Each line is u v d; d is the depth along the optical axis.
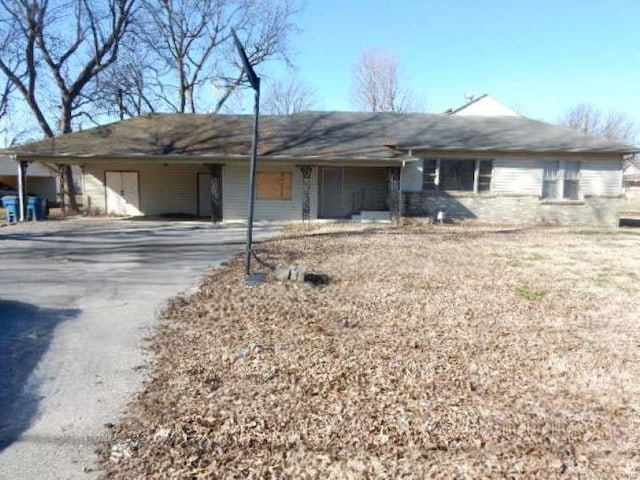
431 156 18.41
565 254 10.95
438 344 4.85
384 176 19.92
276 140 19.12
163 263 9.30
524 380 4.02
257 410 3.41
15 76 21.91
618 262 9.94
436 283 7.65
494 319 5.78
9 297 6.49
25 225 16.50
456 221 18.42
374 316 5.80
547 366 4.33
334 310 6.02
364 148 18.19
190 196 20.89
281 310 5.95
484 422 3.28
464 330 5.34
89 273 8.27
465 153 18.38
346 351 4.60
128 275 8.10
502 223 18.27
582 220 18.66
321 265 9.02
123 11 23.19
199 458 2.84
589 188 18.62
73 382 3.88
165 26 27.72
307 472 2.71
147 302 6.31
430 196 18.50
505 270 8.87
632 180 48.31
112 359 4.36
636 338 5.15
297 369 4.15
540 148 18.05
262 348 4.63
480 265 9.34
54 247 11.44
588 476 2.70
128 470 2.73
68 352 4.52
